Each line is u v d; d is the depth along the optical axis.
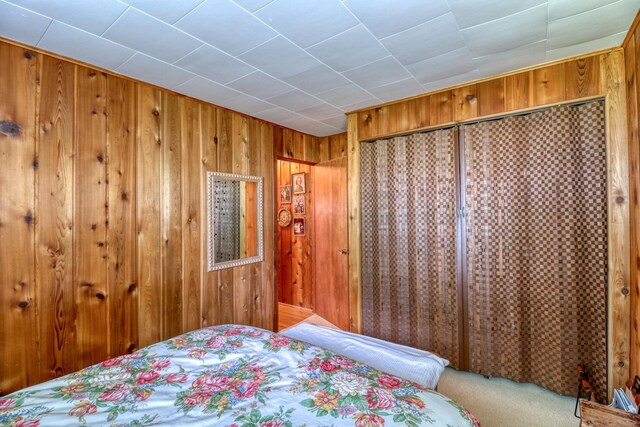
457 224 2.70
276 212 3.59
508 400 2.23
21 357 1.81
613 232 2.04
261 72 2.34
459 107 2.65
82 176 2.08
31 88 1.88
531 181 2.38
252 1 1.56
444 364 1.75
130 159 2.33
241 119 3.23
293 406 1.06
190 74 2.33
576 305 2.21
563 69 2.22
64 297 1.99
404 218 3.01
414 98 2.88
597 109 2.14
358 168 3.26
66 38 1.82
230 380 1.24
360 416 1.00
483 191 2.56
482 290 2.57
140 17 1.65
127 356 1.46
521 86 2.38
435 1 1.59
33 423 0.97
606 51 2.08
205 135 2.87
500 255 2.50
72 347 2.01
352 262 3.32
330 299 4.00
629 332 1.98
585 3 1.62
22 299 1.83
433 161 2.83
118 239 2.25
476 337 2.60
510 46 2.04
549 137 2.29
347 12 1.66
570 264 2.22
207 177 2.86
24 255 1.84
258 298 3.31
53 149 1.96
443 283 2.76
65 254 2.00
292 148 3.88
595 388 2.16
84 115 2.10
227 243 3.04
